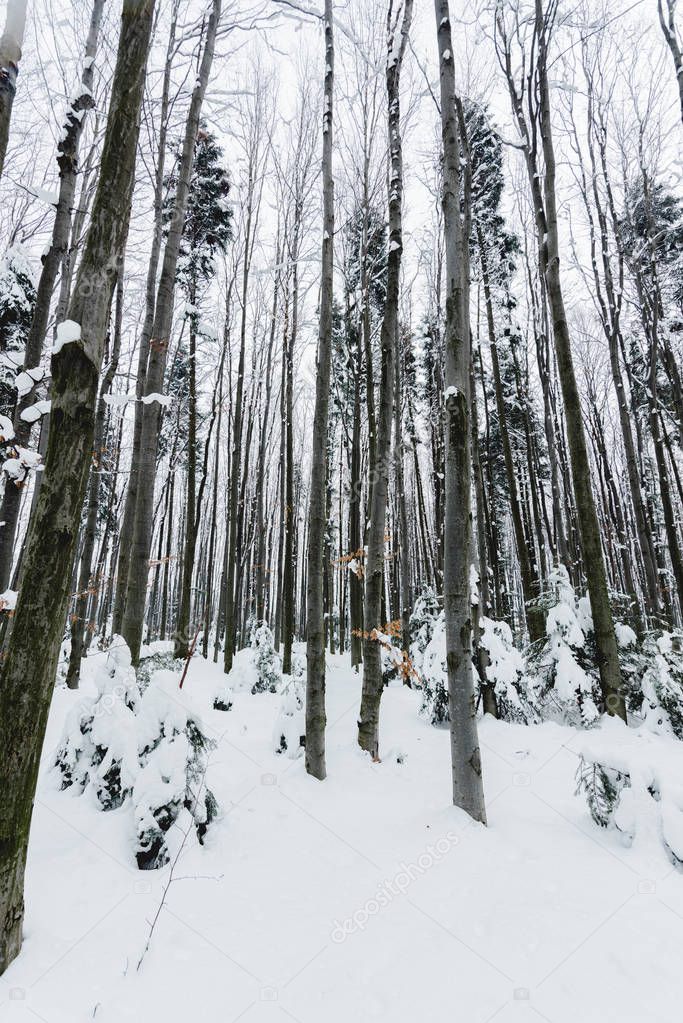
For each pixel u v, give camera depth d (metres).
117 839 3.11
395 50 5.92
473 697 3.87
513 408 16.78
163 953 2.27
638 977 2.18
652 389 11.23
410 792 4.40
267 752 5.48
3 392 7.15
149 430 5.40
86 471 2.21
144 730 3.51
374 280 12.58
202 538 25.62
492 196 12.16
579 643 7.21
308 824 3.69
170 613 31.67
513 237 13.08
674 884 2.91
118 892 2.69
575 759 5.26
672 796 3.36
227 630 13.64
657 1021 1.94
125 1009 1.94
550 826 3.70
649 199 11.72
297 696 5.69
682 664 6.55
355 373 13.50
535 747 5.75
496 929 2.51
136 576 5.22
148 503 5.38
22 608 2.07
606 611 6.95
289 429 13.51
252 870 3.05
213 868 3.03
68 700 7.27
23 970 2.04
